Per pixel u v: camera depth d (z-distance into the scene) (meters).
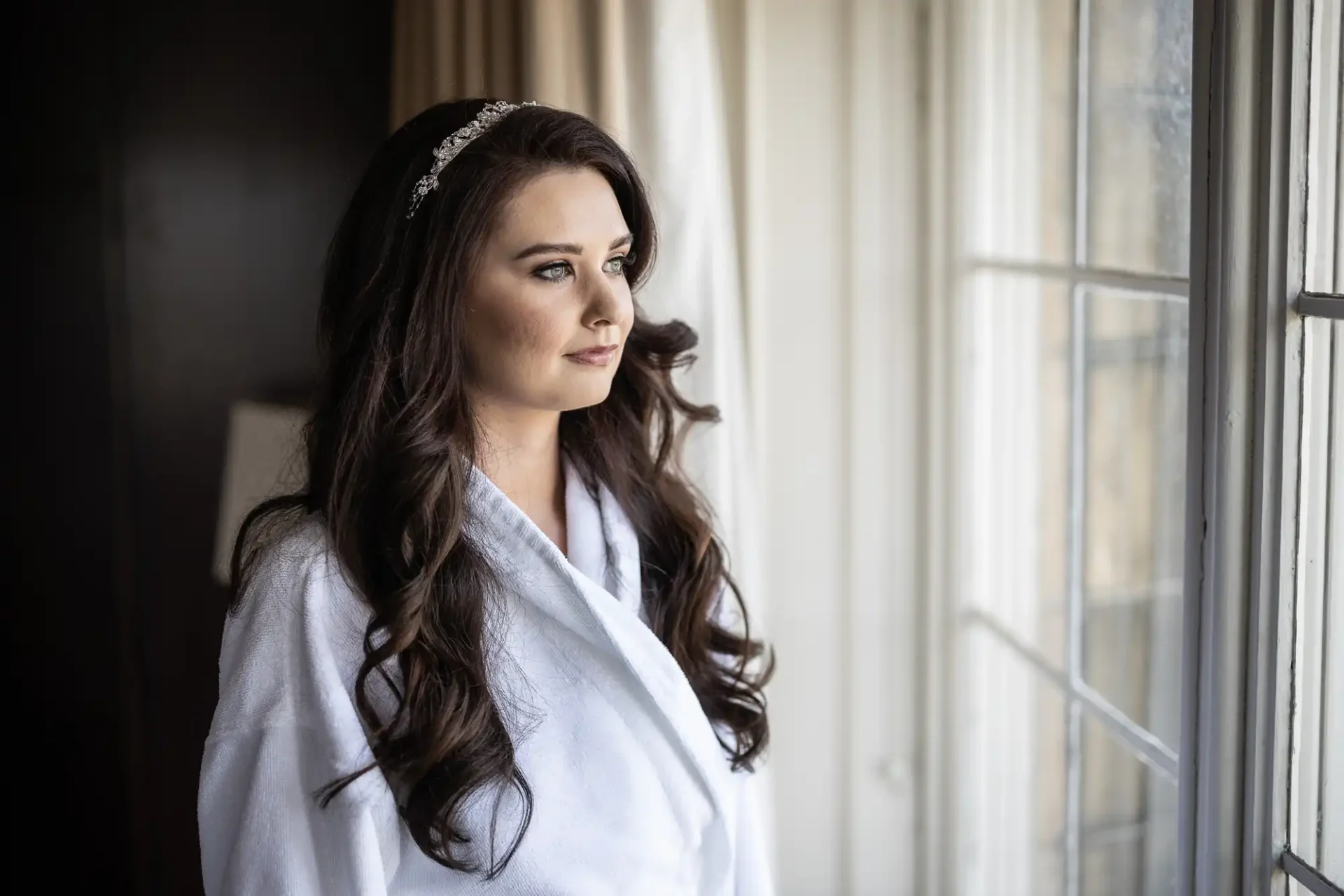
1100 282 1.36
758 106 1.63
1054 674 1.52
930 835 1.80
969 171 1.63
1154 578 1.30
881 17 1.65
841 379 1.72
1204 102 1.03
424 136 1.05
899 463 1.74
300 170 1.97
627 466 1.21
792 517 1.74
